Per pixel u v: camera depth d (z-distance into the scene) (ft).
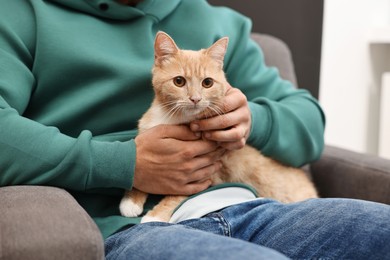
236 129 3.56
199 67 3.79
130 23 4.14
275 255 2.35
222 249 2.43
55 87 3.84
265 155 4.33
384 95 7.70
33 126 3.31
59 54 3.73
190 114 3.67
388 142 7.77
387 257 2.68
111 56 3.89
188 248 2.51
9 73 3.54
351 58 7.75
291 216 3.18
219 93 3.80
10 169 3.18
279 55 5.75
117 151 3.38
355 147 8.20
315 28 6.72
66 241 2.42
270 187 4.34
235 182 4.00
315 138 4.43
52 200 2.80
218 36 4.43
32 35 3.78
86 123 3.92
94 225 2.63
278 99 4.67
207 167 3.69
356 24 7.66
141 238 2.82
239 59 4.67
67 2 3.94
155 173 3.49
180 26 4.36
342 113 7.90
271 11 6.44
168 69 3.82
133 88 3.93
